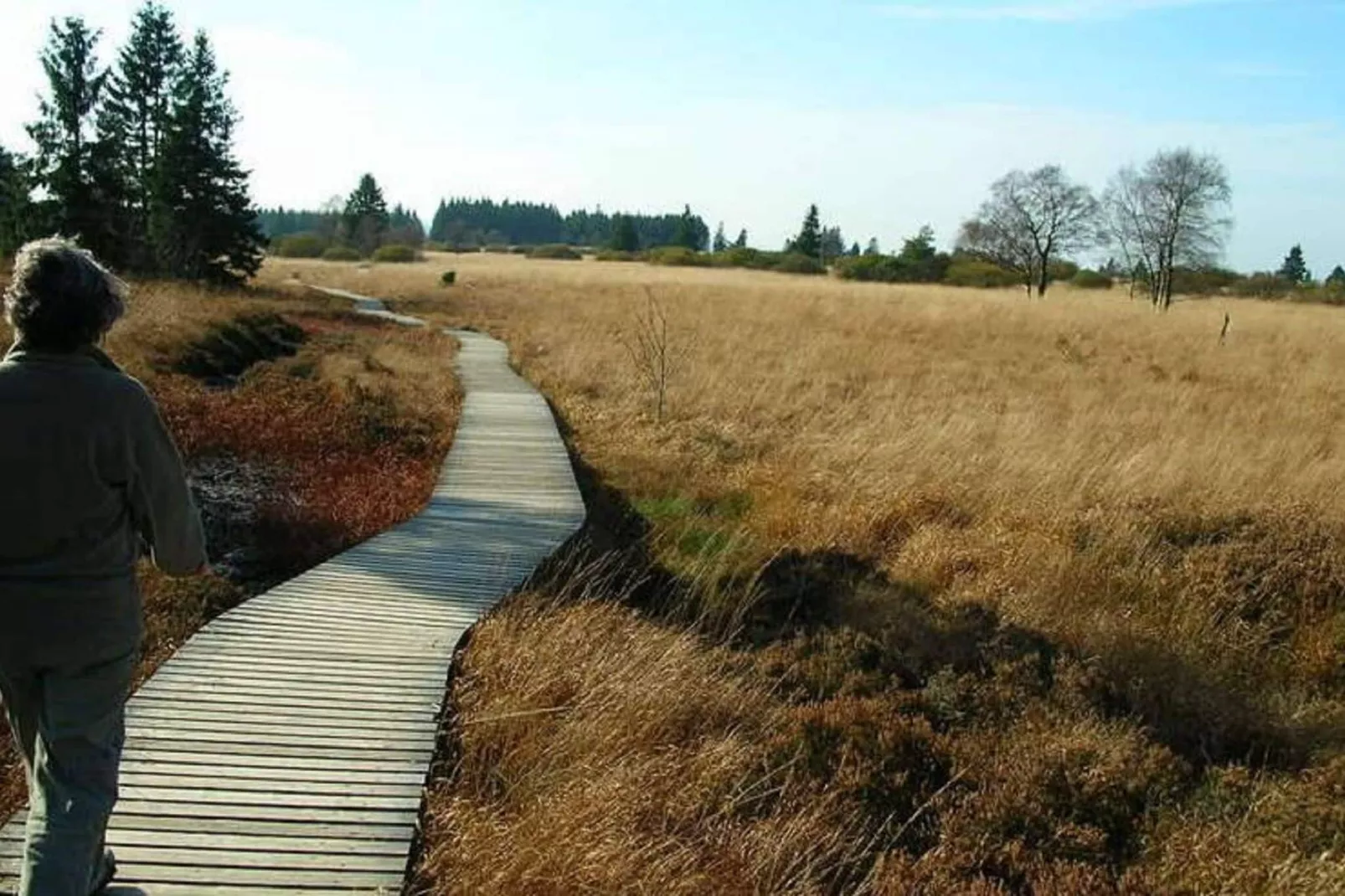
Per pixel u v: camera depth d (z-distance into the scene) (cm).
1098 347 2777
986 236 6234
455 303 4116
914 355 2472
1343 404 1814
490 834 471
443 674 626
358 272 6125
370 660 643
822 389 1884
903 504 1105
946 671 753
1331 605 902
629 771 554
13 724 304
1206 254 5288
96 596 288
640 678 661
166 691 577
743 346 2486
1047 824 597
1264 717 746
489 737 572
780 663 768
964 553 977
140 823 443
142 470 292
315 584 789
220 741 522
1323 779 651
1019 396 1848
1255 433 1458
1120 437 1412
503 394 1864
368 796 482
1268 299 6088
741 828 546
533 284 5047
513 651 667
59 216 3412
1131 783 635
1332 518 1023
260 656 639
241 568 895
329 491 1123
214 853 427
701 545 1039
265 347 2206
